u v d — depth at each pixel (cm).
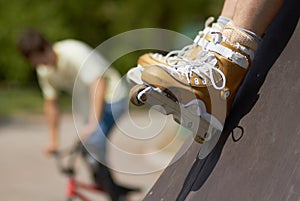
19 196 1005
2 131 1781
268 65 277
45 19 2688
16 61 2672
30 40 718
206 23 297
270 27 289
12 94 2512
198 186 270
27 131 1786
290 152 236
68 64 720
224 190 251
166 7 2753
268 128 252
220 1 1695
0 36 2664
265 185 235
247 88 280
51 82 759
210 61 269
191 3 2698
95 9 2827
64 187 1067
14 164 1262
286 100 254
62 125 1881
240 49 269
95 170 725
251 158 250
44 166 1243
